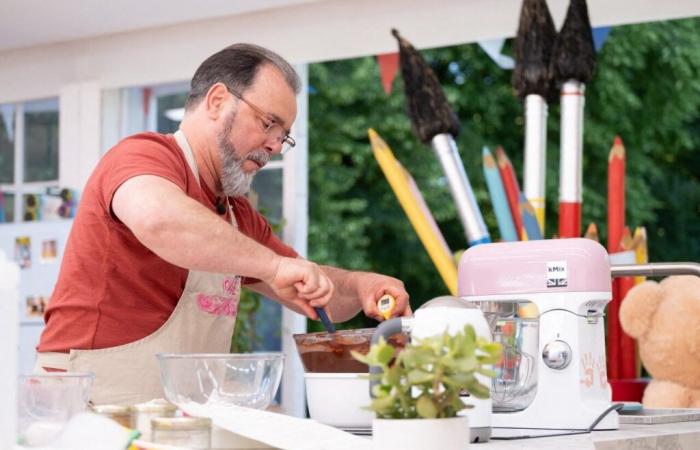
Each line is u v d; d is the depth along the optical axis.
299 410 4.85
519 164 10.01
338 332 1.53
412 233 9.99
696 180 9.90
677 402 2.75
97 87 4.80
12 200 5.14
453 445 1.09
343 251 9.78
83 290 2.04
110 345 2.03
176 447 1.13
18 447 1.11
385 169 3.35
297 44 4.32
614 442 1.42
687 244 9.84
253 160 2.22
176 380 1.37
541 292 1.72
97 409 1.28
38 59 4.95
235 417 1.27
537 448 1.33
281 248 2.49
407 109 3.40
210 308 2.14
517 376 1.64
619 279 3.20
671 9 3.70
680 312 2.75
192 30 4.57
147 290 2.05
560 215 3.27
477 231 3.27
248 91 2.17
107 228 2.02
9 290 1.03
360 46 4.20
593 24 3.81
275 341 4.90
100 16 4.48
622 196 3.37
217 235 1.76
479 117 10.13
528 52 3.30
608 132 9.62
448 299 1.32
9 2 4.32
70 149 4.85
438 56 10.07
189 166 2.13
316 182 9.80
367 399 1.50
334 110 9.97
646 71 9.66
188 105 2.22
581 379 1.68
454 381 1.08
